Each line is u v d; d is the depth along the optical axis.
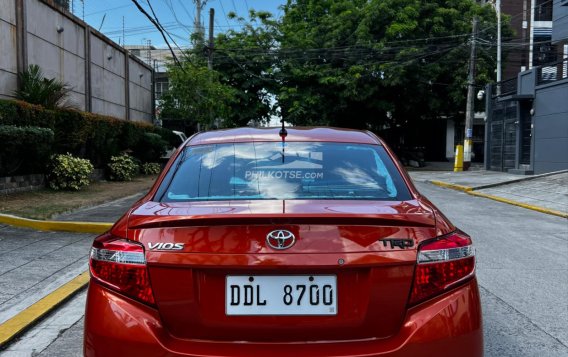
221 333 2.30
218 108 26.48
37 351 3.86
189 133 28.64
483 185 17.09
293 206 2.61
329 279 2.32
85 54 17.62
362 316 2.30
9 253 6.70
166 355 2.25
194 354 2.23
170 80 26.28
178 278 2.32
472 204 13.35
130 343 2.28
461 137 38.12
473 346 2.36
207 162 3.22
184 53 30.61
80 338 4.12
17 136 10.24
